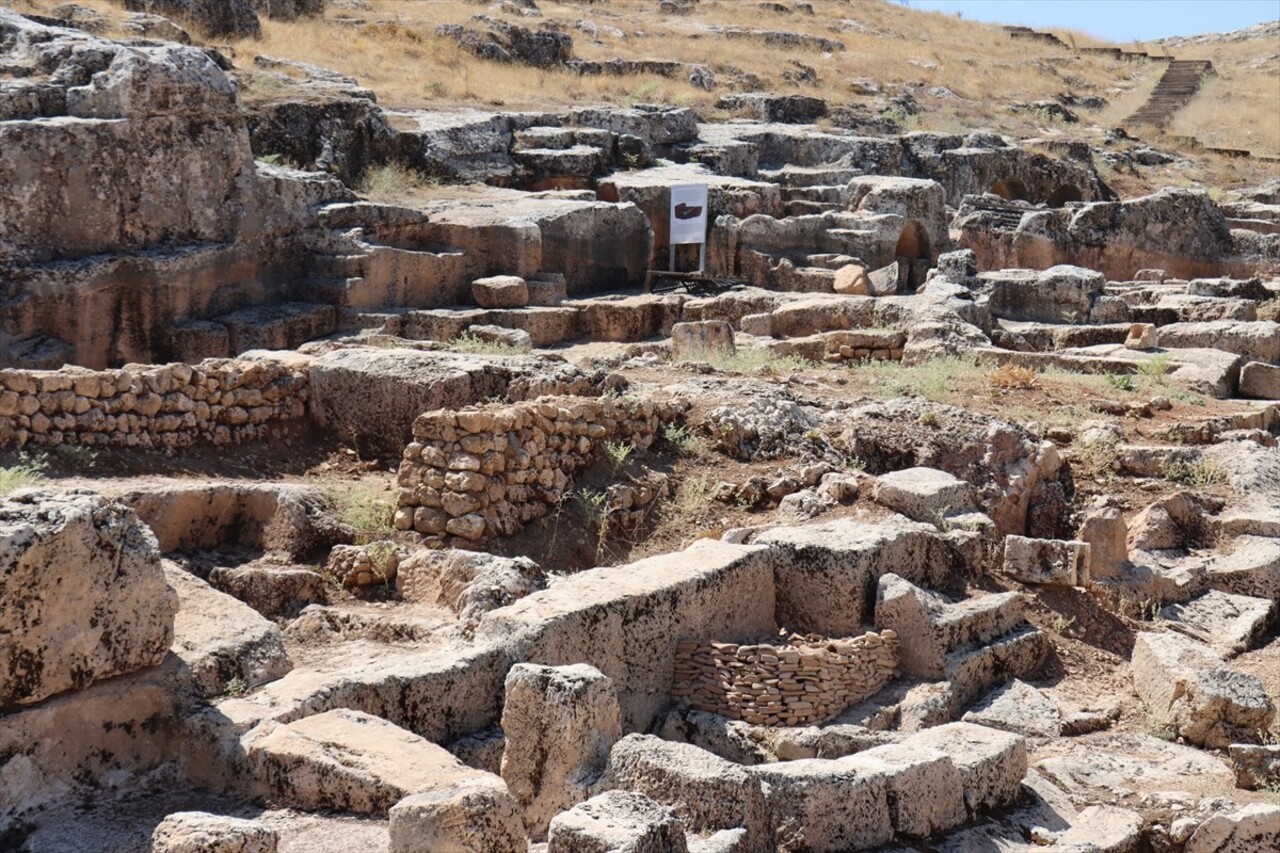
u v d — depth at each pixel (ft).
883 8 160.66
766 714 23.97
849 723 24.29
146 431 31.01
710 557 26.04
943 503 31.63
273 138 65.21
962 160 96.43
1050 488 35.58
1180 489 35.78
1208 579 32.60
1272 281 73.20
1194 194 83.61
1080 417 40.34
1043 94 131.03
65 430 29.78
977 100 124.47
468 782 16.67
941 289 59.11
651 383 38.50
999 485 34.65
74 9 67.26
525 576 25.46
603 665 23.24
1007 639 27.45
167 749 19.53
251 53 77.87
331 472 32.68
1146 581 31.35
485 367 34.19
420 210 60.44
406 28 97.96
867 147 92.12
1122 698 27.20
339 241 54.90
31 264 45.65
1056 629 29.25
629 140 83.56
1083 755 24.20
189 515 27.68
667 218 73.61
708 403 35.47
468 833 15.76
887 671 25.88
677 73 108.68
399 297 55.98
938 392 42.19
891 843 19.77
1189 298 63.31
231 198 51.70
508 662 21.88
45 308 45.47
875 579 26.94
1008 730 25.25
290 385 33.73
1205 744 25.38
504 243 59.16
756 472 33.24
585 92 97.45
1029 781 22.77
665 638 24.38
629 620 23.67
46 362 44.78
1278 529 33.99
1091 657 28.76
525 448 29.78
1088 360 48.34
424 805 15.94
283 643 22.67
